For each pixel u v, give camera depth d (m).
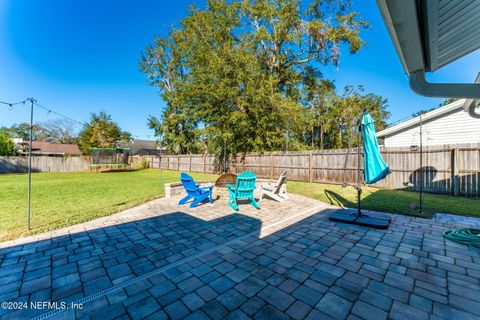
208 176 14.26
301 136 17.73
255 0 15.22
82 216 4.66
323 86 17.67
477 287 2.12
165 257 2.83
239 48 14.12
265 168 12.59
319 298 1.97
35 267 2.58
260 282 2.24
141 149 39.00
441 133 9.82
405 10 1.49
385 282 2.22
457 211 4.80
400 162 7.94
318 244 3.21
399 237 3.43
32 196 7.14
